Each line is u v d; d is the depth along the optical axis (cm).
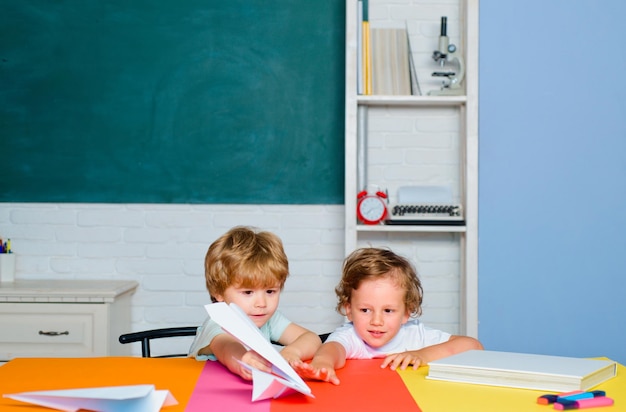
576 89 305
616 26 304
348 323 180
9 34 332
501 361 143
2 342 293
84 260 334
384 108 329
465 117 312
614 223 305
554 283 304
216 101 333
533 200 304
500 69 304
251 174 333
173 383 138
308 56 332
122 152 334
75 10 332
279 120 333
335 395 128
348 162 300
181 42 332
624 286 304
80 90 333
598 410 117
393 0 328
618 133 305
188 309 334
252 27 332
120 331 313
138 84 333
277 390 122
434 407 120
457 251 331
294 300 333
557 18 304
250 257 167
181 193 333
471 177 303
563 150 304
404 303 170
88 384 137
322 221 333
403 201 324
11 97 332
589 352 304
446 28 311
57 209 334
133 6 332
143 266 334
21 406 117
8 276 321
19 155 333
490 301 303
